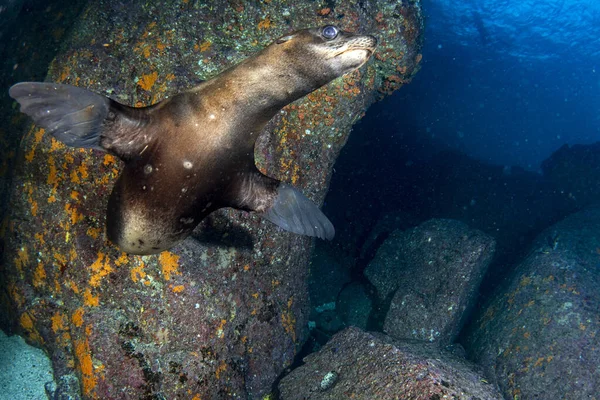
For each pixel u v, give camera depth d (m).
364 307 3.56
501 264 4.88
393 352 1.96
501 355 2.68
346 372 2.01
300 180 2.29
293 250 2.34
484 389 1.94
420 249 3.41
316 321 3.57
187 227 1.17
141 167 1.07
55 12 2.64
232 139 1.08
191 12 2.06
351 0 2.31
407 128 8.84
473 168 6.18
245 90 1.03
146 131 1.07
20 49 2.61
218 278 1.92
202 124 1.05
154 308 1.76
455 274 3.11
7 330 1.96
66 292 1.77
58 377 1.81
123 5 2.02
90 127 1.05
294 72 0.99
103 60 1.88
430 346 2.71
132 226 1.11
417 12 2.69
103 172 1.76
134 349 1.73
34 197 1.81
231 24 2.12
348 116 2.43
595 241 3.29
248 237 2.05
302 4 2.22
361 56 0.94
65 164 1.77
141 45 1.93
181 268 1.80
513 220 5.72
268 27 2.16
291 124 2.26
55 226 1.77
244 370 2.06
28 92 1.01
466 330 3.29
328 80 1.01
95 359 1.70
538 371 2.49
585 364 2.42
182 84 1.90
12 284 1.87
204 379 1.80
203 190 1.11
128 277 1.76
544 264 3.05
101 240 1.76
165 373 1.74
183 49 2.00
